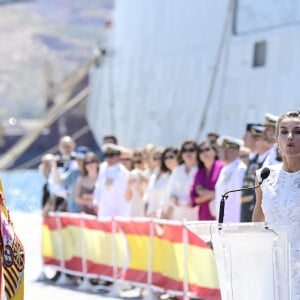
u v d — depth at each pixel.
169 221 18.69
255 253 9.76
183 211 20.48
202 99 52.56
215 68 51.00
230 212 18.39
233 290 9.75
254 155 18.80
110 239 21.14
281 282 9.74
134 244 20.27
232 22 48.84
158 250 19.31
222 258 9.78
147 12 61.06
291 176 10.23
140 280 20.06
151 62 60.41
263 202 10.42
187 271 18.06
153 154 23.28
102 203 22.53
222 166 20.12
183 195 20.53
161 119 58.66
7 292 9.96
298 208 10.10
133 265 20.38
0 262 9.65
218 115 50.34
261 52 46.09
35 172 107.44
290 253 9.88
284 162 10.34
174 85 56.69
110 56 71.50
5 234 9.82
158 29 59.16
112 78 70.56
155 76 59.78
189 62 54.44
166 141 58.00
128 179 22.36
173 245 18.59
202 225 10.06
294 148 10.18
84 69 79.06
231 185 18.39
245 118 46.97
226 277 9.77
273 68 44.25
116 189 22.33
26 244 33.38
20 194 80.19
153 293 19.75
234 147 18.55
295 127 10.22
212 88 51.34
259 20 46.06
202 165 20.34
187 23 54.66
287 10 43.56
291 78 42.66
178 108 56.06
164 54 58.16
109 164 22.61
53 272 25.64
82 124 100.44
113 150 22.27
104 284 22.17
